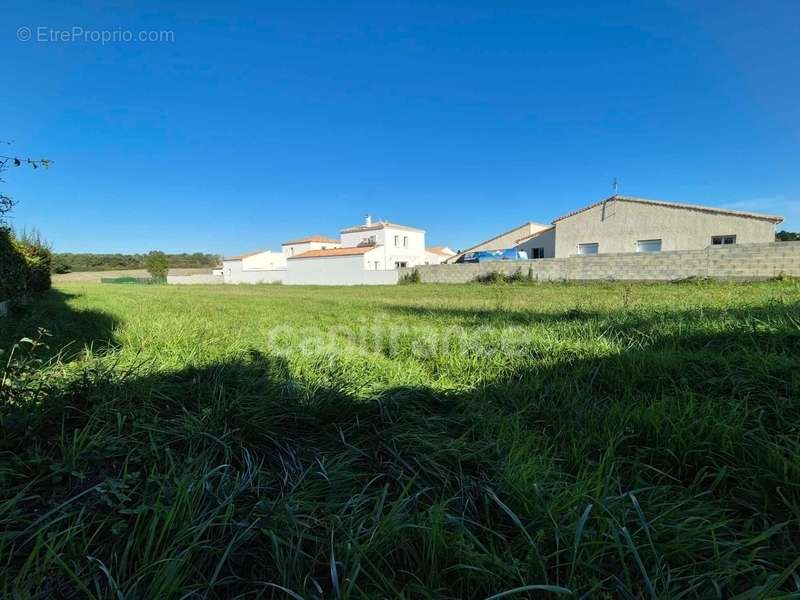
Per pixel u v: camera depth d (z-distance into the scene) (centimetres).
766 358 330
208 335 503
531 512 168
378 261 3800
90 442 198
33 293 1376
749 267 1664
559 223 2525
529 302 1087
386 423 260
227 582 136
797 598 129
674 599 127
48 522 153
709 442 218
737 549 150
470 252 3619
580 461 211
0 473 169
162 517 154
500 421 259
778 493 180
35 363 309
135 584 126
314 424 260
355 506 173
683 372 331
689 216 2102
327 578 142
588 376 346
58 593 129
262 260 5294
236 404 260
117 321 667
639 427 244
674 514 169
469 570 139
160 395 271
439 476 200
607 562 146
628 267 1966
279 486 194
